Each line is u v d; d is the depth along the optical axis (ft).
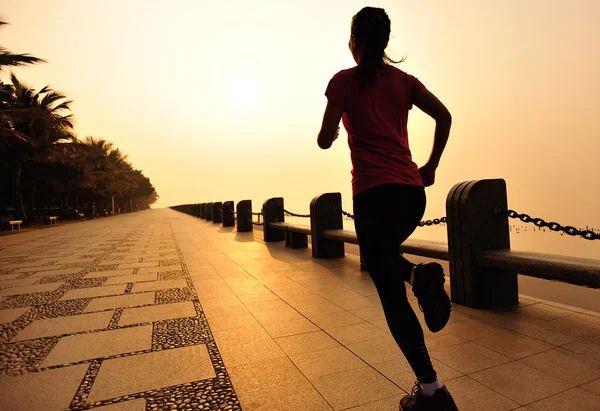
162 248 29.01
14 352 8.33
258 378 6.86
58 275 18.26
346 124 5.49
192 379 6.88
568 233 8.92
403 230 5.06
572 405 5.55
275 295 13.16
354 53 5.67
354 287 14.02
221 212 63.87
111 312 11.51
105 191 139.23
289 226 25.71
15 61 49.67
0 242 38.99
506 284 10.75
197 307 11.87
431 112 5.52
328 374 6.93
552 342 8.00
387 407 5.72
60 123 71.72
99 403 6.08
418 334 4.64
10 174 78.59
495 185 10.94
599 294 11.74
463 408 5.53
